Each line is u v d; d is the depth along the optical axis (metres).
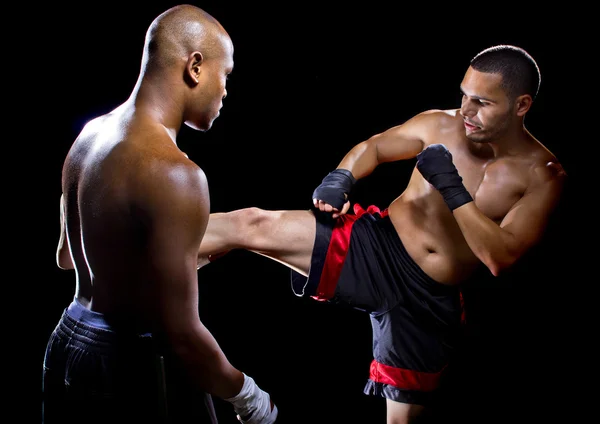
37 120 3.87
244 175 4.16
